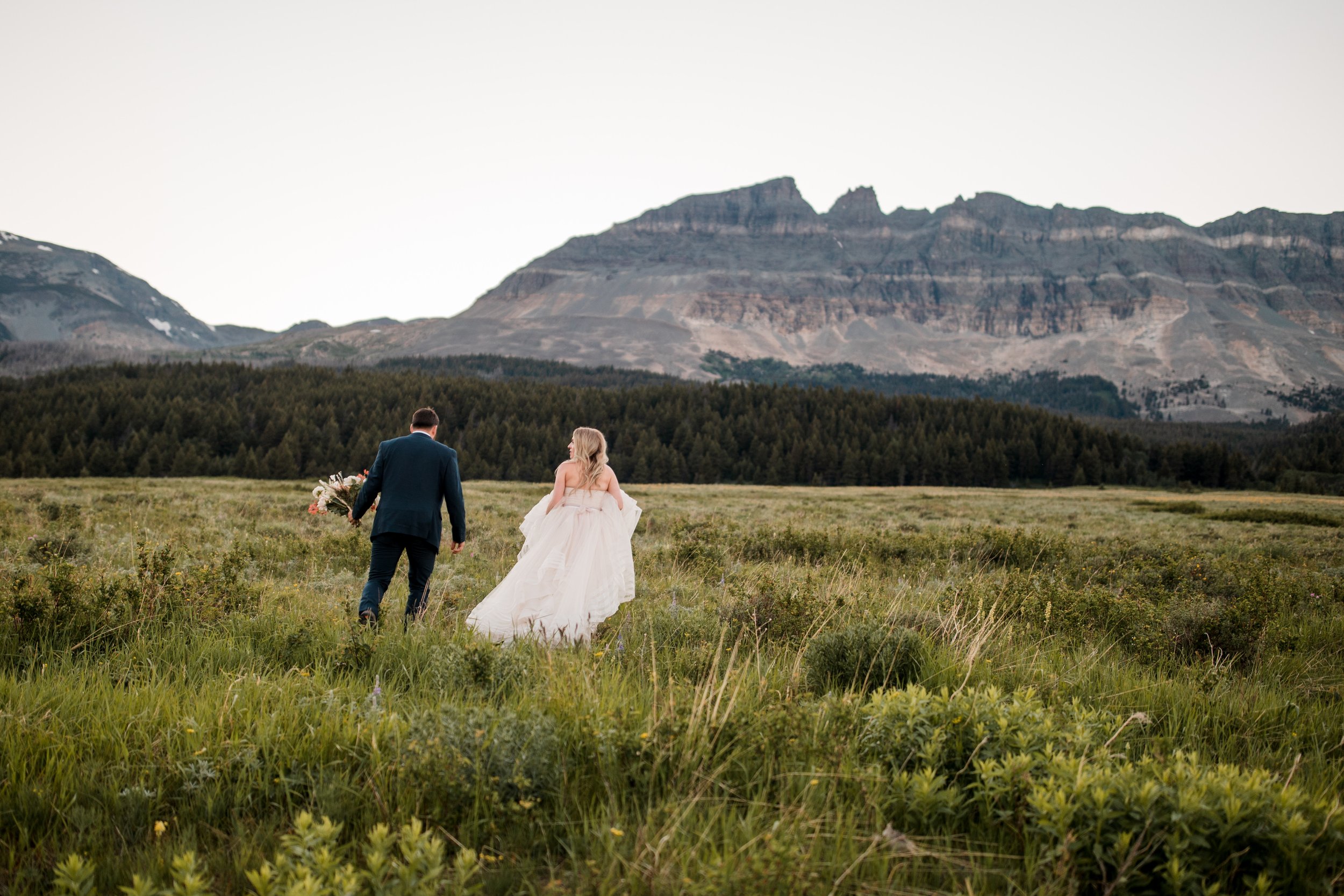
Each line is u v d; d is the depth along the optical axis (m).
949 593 7.33
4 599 5.02
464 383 167.88
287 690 3.72
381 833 2.25
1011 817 2.68
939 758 3.03
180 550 10.34
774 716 3.21
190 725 3.12
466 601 7.02
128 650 4.59
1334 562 15.78
